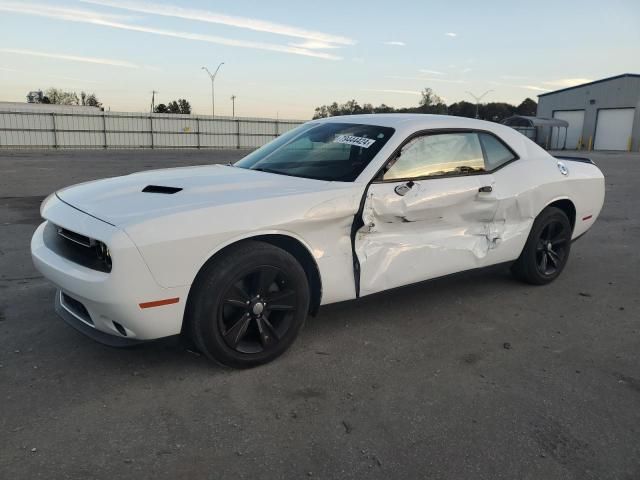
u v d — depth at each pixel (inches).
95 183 139.3
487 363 130.1
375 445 95.9
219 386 115.0
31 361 124.0
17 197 404.8
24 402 106.4
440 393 115.0
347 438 97.7
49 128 1599.4
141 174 148.4
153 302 106.0
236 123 1904.5
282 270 120.7
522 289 187.8
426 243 147.5
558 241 190.5
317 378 119.9
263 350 123.0
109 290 103.2
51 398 108.3
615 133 1742.1
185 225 107.4
